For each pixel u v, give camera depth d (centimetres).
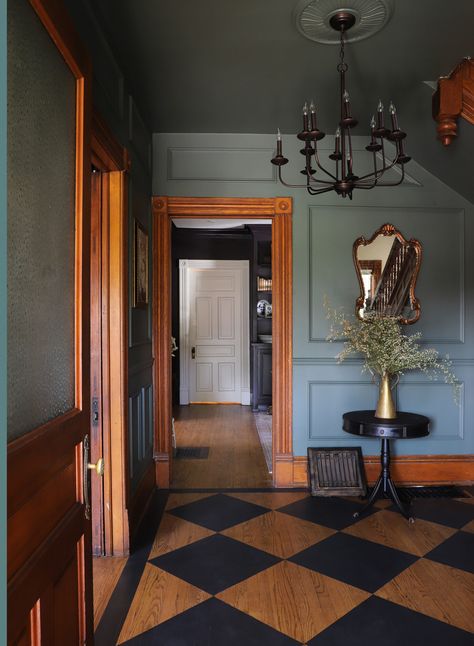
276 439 402
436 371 407
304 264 404
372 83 314
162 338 402
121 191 281
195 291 816
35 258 108
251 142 405
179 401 809
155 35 260
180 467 458
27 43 104
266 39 265
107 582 252
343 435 404
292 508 354
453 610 227
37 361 109
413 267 406
